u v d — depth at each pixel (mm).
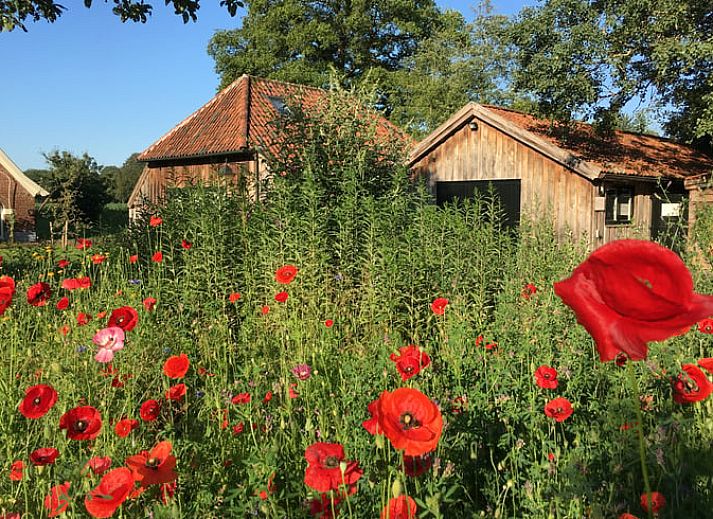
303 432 2564
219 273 6547
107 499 1528
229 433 2562
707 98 16312
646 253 840
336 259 7395
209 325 5199
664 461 2133
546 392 2811
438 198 17656
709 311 790
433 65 34781
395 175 8969
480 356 3203
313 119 9953
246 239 7094
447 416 2449
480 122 16641
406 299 6102
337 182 8789
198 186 8602
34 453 1980
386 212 7617
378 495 1926
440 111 34219
